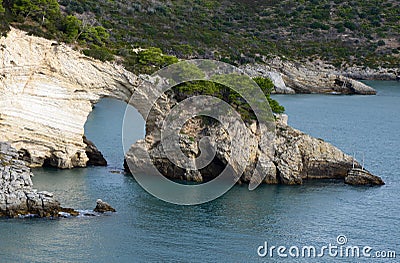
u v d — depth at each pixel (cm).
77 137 7725
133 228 5934
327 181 7725
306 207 6769
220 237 5894
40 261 5206
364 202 6988
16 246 5397
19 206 5900
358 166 7862
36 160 7631
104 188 6981
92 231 5794
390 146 9912
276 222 6316
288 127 7969
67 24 8481
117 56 8525
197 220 6266
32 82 7481
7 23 7419
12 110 7319
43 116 7525
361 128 11350
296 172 7594
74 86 7731
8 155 6222
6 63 7181
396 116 12900
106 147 8725
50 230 5712
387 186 7594
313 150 7800
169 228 6019
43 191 6191
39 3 8400
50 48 7550
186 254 5534
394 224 6391
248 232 6044
